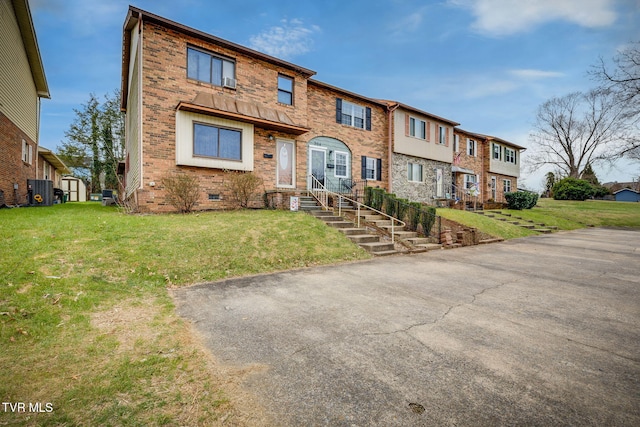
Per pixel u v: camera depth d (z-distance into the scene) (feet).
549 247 37.37
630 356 10.55
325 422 7.20
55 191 69.21
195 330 12.32
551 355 10.55
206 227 27.91
